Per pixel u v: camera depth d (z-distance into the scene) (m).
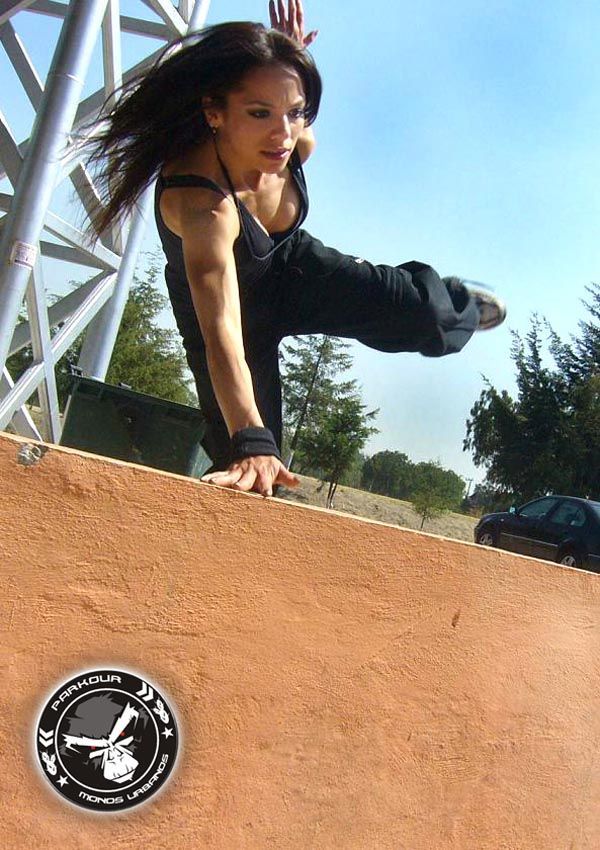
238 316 1.86
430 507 25.41
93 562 1.54
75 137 5.01
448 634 2.02
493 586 2.10
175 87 2.05
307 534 1.77
